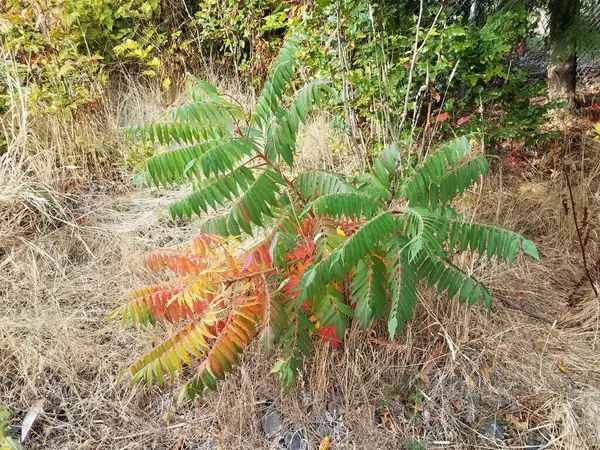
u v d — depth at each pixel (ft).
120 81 13.89
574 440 6.04
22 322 7.75
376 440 6.31
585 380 6.69
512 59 10.71
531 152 10.69
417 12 10.66
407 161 7.63
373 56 9.18
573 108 12.12
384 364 6.90
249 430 6.51
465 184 5.82
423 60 9.00
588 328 7.37
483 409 6.54
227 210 9.72
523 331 7.35
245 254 6.24
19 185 9.61
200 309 6.06
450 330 7.18
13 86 11.33
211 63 14.08
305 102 5.53
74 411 6.83
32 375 7.09
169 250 6.15
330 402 6.66
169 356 5.53
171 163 5.61
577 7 9.44
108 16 13.07
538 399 6.56
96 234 9.53
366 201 5.60
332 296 5.94
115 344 7.57
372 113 9.70
